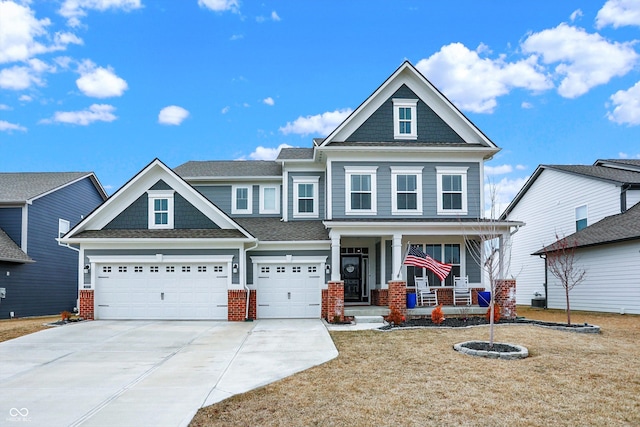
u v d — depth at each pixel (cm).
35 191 2577
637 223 2055
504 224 1839
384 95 2064
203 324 1756
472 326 1582
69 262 2869
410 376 963
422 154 2006
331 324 1742
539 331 1475
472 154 2011
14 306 2336
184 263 1920
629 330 1538
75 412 764
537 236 3070
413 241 2117
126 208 1994
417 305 2027
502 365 1045
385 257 2116
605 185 2444
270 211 2362
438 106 2070
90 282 1908
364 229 1883
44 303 2592
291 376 972
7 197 2464
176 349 1276
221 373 1006
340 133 2038
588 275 2344
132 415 748
